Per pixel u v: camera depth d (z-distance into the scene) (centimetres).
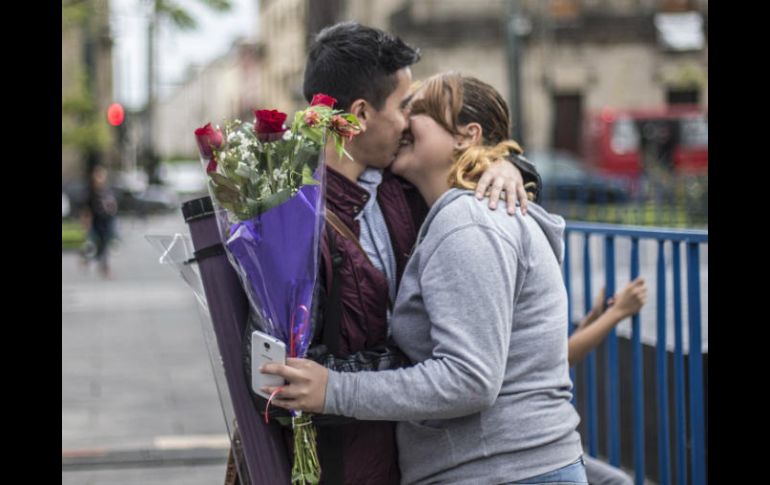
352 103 231
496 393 210
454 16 3122
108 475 513
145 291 1455
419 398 207
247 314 216
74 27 1338
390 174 242
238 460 222
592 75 3244
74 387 738
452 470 219
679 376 364
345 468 224
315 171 207
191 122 10138
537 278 221
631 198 1546
